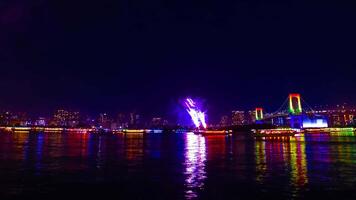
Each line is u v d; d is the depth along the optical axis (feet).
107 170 122.21
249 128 631.97
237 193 81.51
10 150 215.10
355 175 106.32
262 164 138.82
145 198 77.77
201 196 79.15
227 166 132.98
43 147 253.44
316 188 86.02
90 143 341.21
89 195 80.64
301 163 140.36
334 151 208.33
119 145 310.65
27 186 90.53
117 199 77.10
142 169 125.39
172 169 124.98
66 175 109.60
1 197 77.97
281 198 76.48
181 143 357.20
